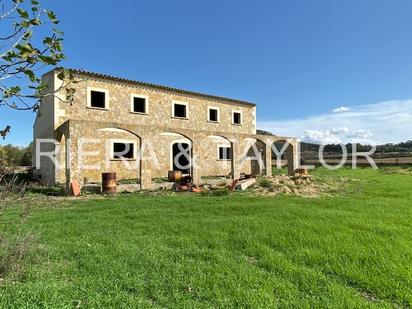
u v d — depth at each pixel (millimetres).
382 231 6648
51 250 5234
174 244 5824
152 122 21797
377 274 4355
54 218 8289
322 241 5863
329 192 14062
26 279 4062
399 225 7238
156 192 14852
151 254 5121
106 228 7133
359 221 7508
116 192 15109
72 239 6168
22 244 4574
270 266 4664
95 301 3438
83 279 4094
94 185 15273
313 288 3912
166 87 22391
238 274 4344
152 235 6469
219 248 5621
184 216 8469
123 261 4789
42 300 3365
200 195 13328
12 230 6566
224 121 26516
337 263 4766
